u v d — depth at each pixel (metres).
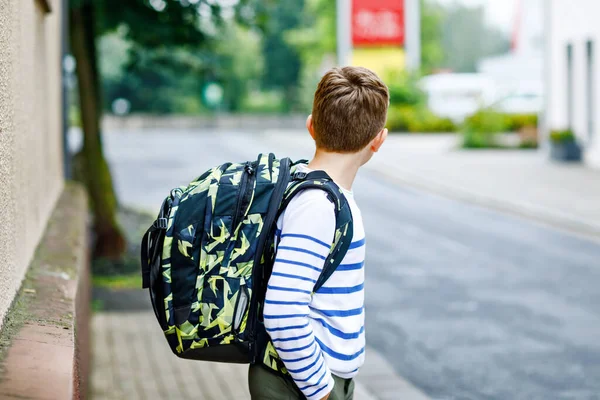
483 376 6.19
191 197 1.99
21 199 2.70
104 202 10.91
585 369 6.36
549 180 21.11
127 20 11.03
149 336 7.05
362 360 2.10
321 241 1.95
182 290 1.96
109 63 57.44
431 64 65.19
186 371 5.97
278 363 2.06
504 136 32.94
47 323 2.04
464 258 11.39
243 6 11.67
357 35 39.69
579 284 9.55
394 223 15.09
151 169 26.33
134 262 10.75
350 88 2.07
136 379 5.73
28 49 3.26
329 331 2.02
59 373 1.59
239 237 1.97
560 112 26.47
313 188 1.98
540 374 6.23
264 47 71.25
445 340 7.19
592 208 16.05
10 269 2.22
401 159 28.22
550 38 26.56
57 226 4.21
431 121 42.25
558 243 12.72
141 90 60.81
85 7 10.80
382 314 8.16
